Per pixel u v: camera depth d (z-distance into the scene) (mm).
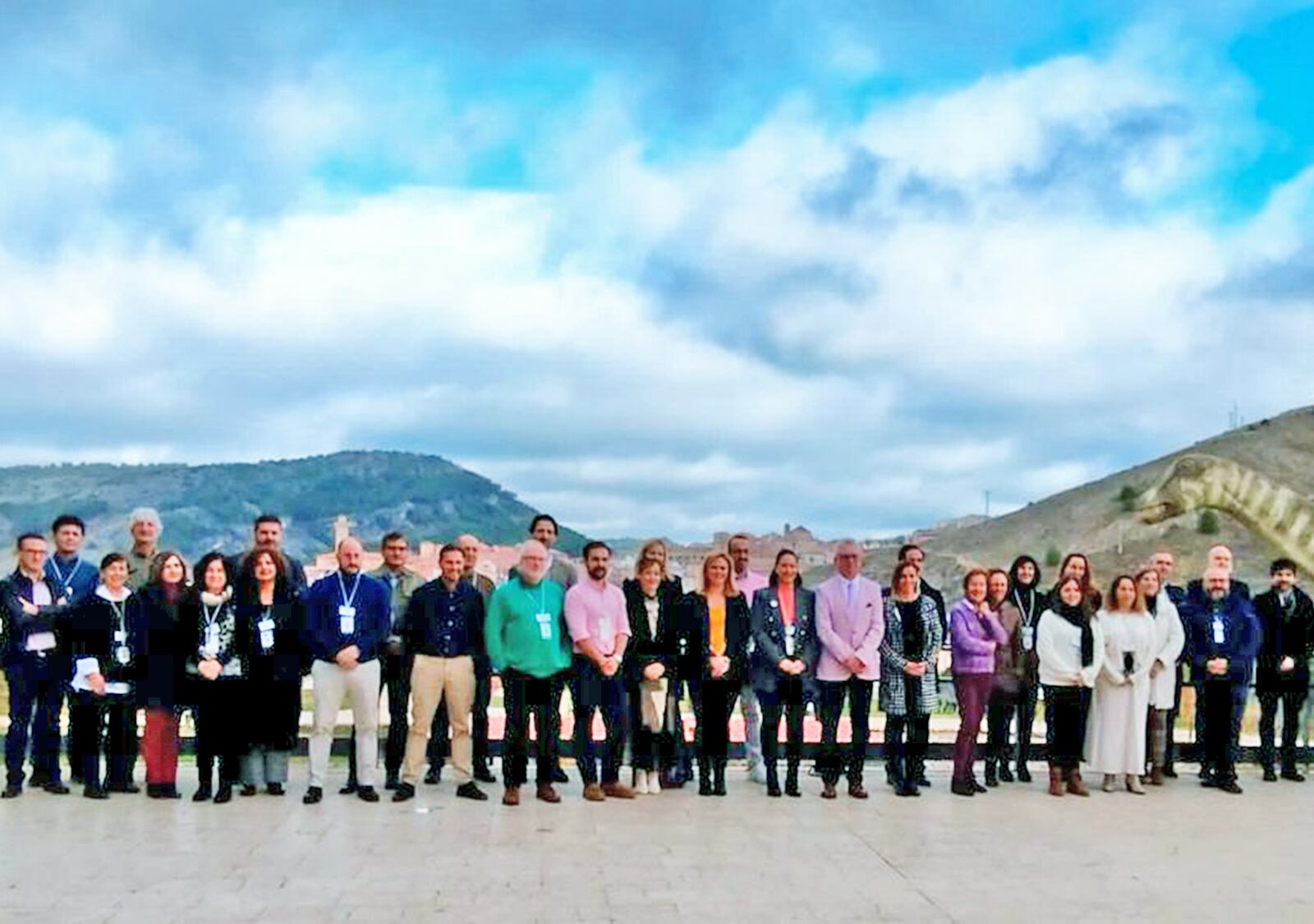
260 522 14602
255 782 14633
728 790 15398
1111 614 15805
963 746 15336
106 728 15086
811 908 9562
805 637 15031
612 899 9781
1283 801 15086
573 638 14445
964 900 9891
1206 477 22109
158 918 9102
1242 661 15977
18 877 10383
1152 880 10719
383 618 14500
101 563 14594
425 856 11297
